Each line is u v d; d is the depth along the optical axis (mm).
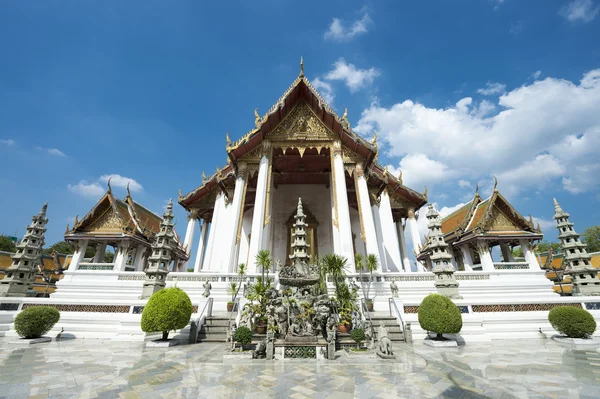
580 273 15781
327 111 20453
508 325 12383
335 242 18750
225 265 18062
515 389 5516
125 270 20516
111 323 12164
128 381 5965
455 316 10375
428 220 14188
